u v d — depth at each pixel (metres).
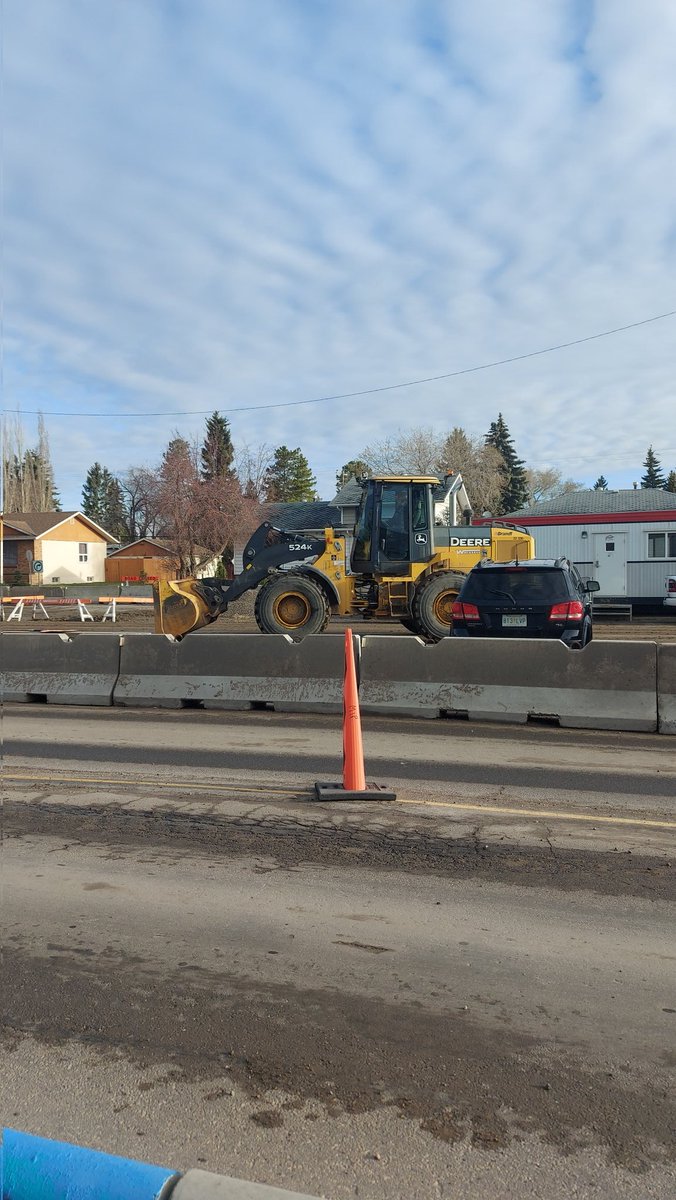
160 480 41.72
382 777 7.49
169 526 42.88
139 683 11.08
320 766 7.88
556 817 6.33
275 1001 3.72
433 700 10.10
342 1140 2.82
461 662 10.11
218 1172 2.65
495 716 9.87
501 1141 2.83
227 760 8.10
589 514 27.70
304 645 10.70
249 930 4.44
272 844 5.75
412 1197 2.57
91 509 103.00
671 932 4.43
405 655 10.32
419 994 3.80
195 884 5.05
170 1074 3.17
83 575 54.53
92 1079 3.13
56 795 6.89
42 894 4.89
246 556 17.03
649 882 5.09
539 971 4.02
